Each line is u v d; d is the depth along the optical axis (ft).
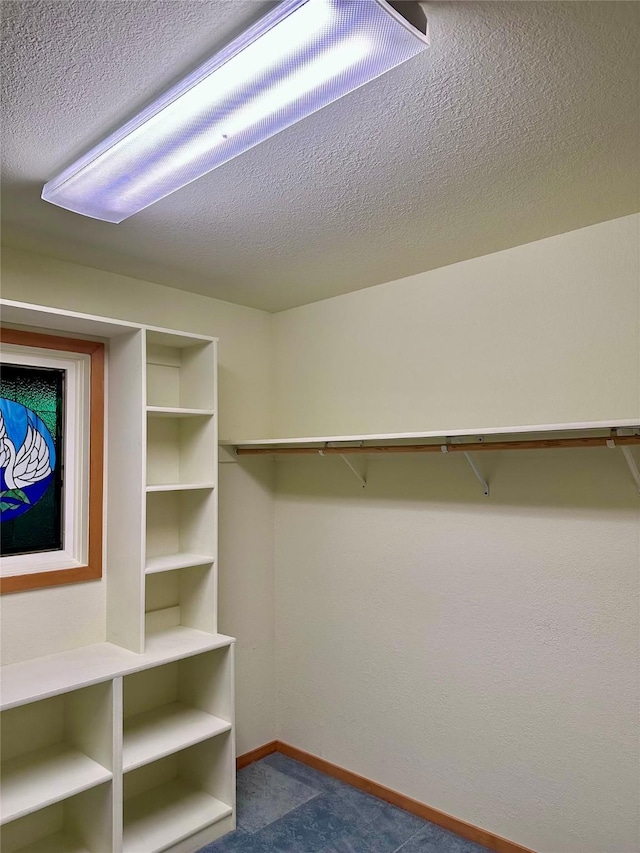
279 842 8.14
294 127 5.27
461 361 8.80
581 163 5.98
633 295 7.25
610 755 7.21
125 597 8.39
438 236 7.86
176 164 5.60
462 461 8.66
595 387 7.52
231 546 10.44
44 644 8.14
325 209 6.99
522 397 8.15
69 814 7.98
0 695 6.71
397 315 9.62
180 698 9.60
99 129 5.36
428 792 8.79
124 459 8.51
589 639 7.41
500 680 8.14
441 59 4.41
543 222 7.47
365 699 9.64
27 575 7.99
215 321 10.62
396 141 5.53
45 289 8.45
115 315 9.22
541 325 8.00
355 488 9.98
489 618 8.29
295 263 8.84
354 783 9.65
